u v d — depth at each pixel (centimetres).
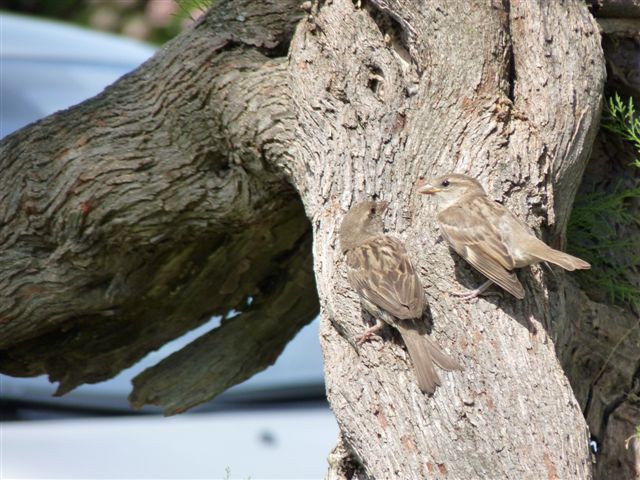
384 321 908
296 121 1097
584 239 1164
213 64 1190
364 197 998
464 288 918
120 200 1210
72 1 2695
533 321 906
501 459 833
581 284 1159
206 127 1195
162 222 1226
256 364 1363
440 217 931
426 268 938
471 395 860
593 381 1118
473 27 1030
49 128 1240
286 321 1361
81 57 2047
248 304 1372
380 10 1073
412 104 1027
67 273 1255
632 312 1145
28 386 1584
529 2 1074
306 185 1074
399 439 873
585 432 855
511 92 1059
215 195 1208
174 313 1354
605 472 1092
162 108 1207
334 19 1095
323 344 975
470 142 994
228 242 1294
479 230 912
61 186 1217
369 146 1018
